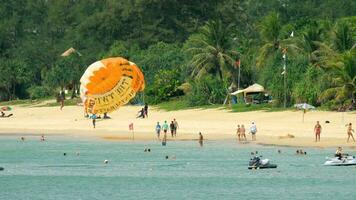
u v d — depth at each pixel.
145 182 135.38
